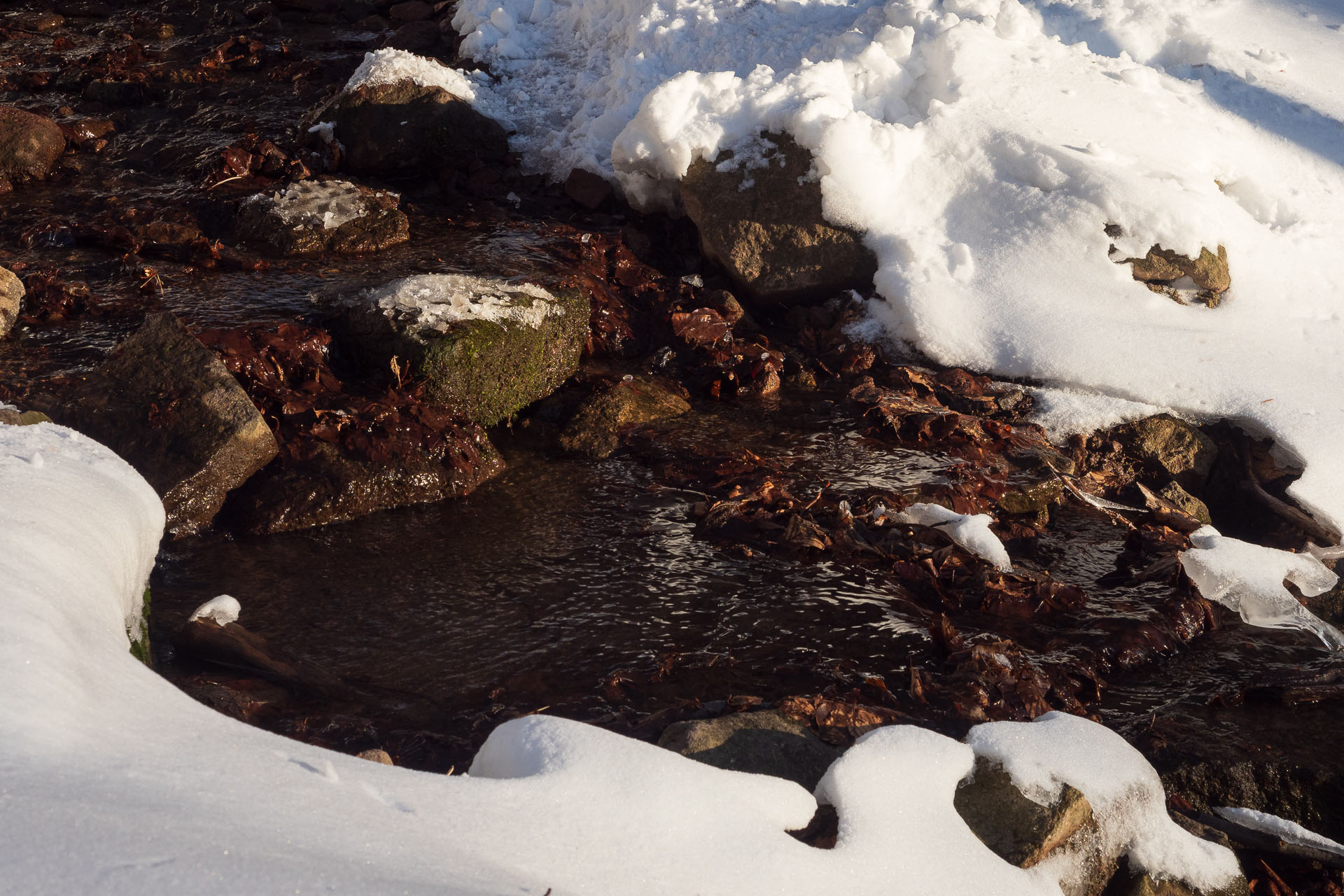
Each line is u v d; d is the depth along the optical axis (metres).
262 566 4.95
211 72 10.80
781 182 7.53
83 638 2.92
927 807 3.22
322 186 8.09
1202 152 7.52
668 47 8.77
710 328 7.20
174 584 4.75
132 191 8.47
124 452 5.14
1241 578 5.12
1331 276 7.10
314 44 11.59
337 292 6.71
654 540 5.39
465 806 2.61
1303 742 4.30
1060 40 8.54
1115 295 6.87
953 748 3.48
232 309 6.60
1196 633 5.02
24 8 12.60
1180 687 4.64
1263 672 4.76
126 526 3.75
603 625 4.71
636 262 7.90
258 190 8.48
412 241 7.95
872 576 5.18
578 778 2.82
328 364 6.20
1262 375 6.48
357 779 2.61
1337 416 6.20
